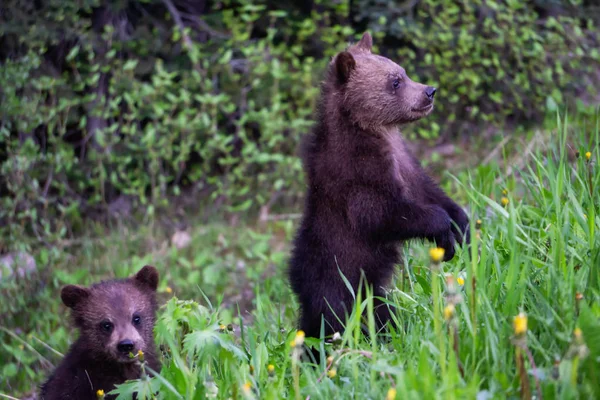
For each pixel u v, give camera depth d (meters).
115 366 8.18
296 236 8.38
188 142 15.99
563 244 6.27
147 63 16.66
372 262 8.00
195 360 7.44
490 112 17.42
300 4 18.00
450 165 16.34
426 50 17.38
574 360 4.92
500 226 7.51
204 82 16.77
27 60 14.52
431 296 6.96
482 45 16.72
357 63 8.38
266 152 17.03
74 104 15.75
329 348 6.55
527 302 6.11
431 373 5.07
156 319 8.63
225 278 14.39
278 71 15.94
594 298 5.84
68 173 16.42
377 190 7.86
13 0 15.10
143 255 15.49
